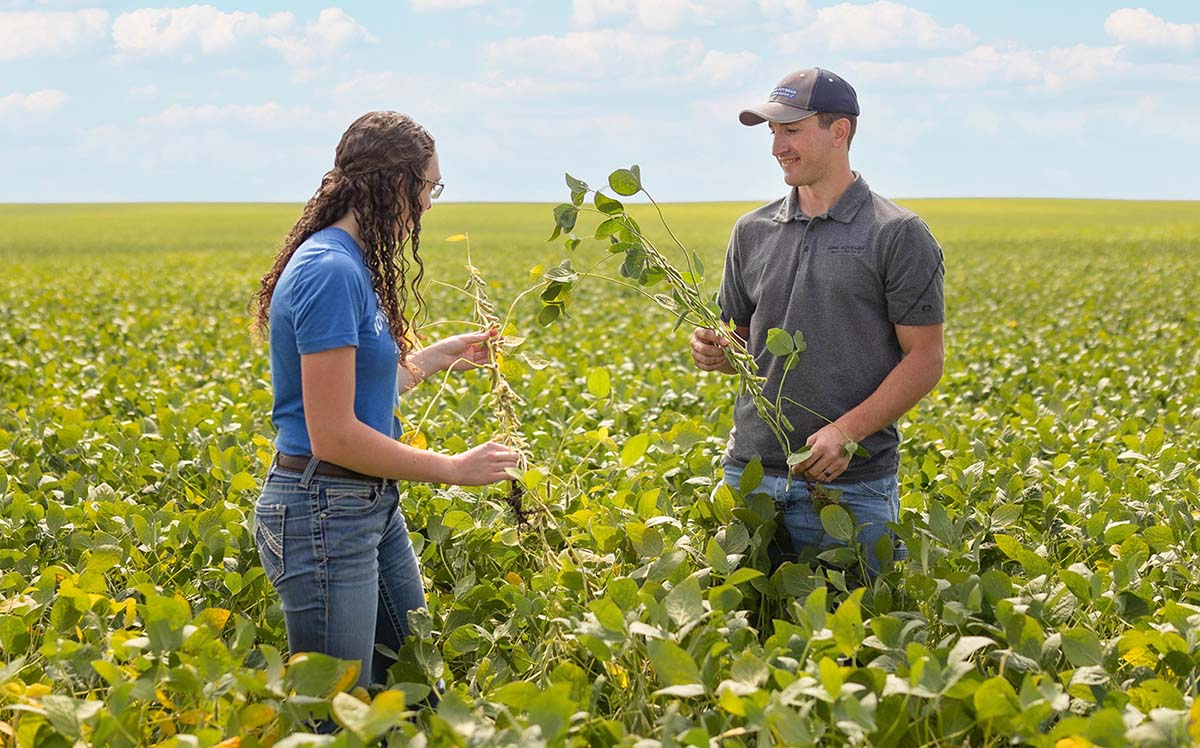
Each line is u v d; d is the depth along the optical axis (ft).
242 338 41.32
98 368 30.50
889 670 9.39
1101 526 13.70
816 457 11.91
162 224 221.87
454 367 12.31
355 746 7.65
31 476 16.46
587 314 48.93
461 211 291.38
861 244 12.05
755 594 12.29
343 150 10.14
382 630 11.46
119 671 9.12
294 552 10.12
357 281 9.71
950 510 14.64
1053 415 21.36
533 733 7.80
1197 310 51.57
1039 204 320.29
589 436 15.10
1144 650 10.01
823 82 11.99
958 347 37.73
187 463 17.49
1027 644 9.87
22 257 121.19
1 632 10.71
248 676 8.62
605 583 11.79
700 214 255.09
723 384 26.30
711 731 9.03
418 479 10.12
